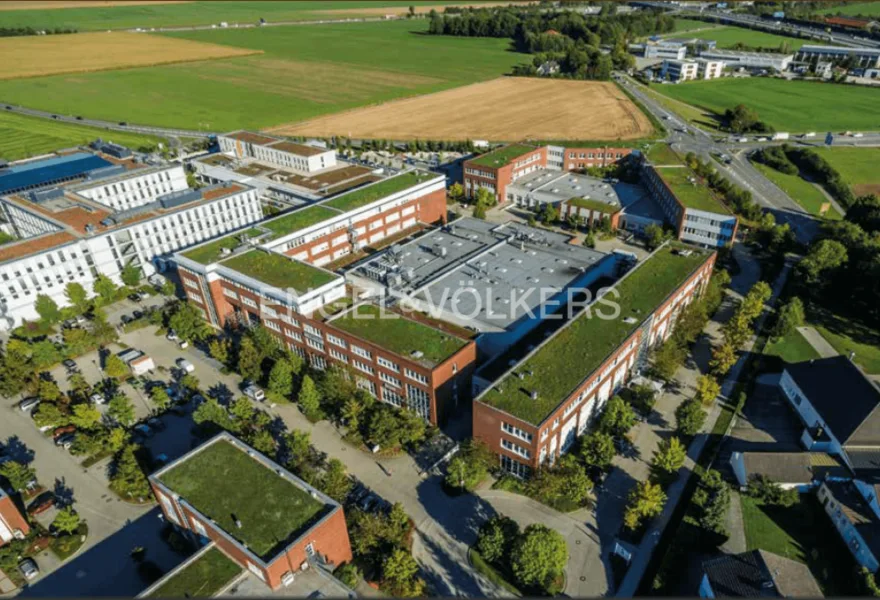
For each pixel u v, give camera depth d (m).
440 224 175.25
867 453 83.62
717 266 146.00
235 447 80.75
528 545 68.38
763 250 154.75
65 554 76.75
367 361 101.31
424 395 95.06
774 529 77.56
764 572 63.88
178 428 98.56
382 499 84.19
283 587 64.81
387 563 69.44
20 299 128.50
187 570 66.19
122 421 96.12
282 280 112.94
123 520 81.81
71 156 196.12
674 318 118.81
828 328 122.62
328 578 65.94
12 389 106.06
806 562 72.88
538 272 125.31
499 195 188.25
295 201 170.12
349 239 147.50
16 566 75.31
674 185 166.38
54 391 101.75
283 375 101.06
